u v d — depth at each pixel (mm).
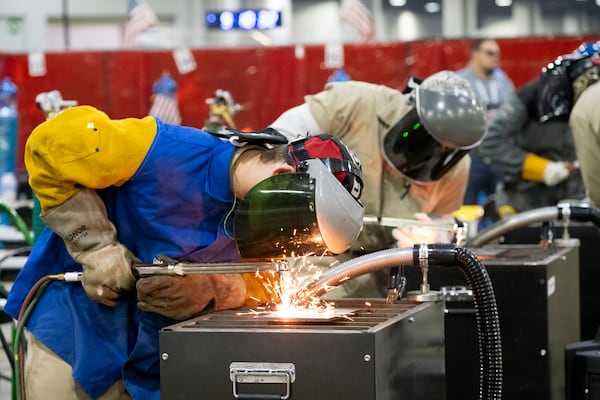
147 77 10039
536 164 7457
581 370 3918
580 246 5988
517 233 6199
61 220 3123
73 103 4590
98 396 3189
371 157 4395
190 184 3189
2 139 9648
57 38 11953
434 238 4289
